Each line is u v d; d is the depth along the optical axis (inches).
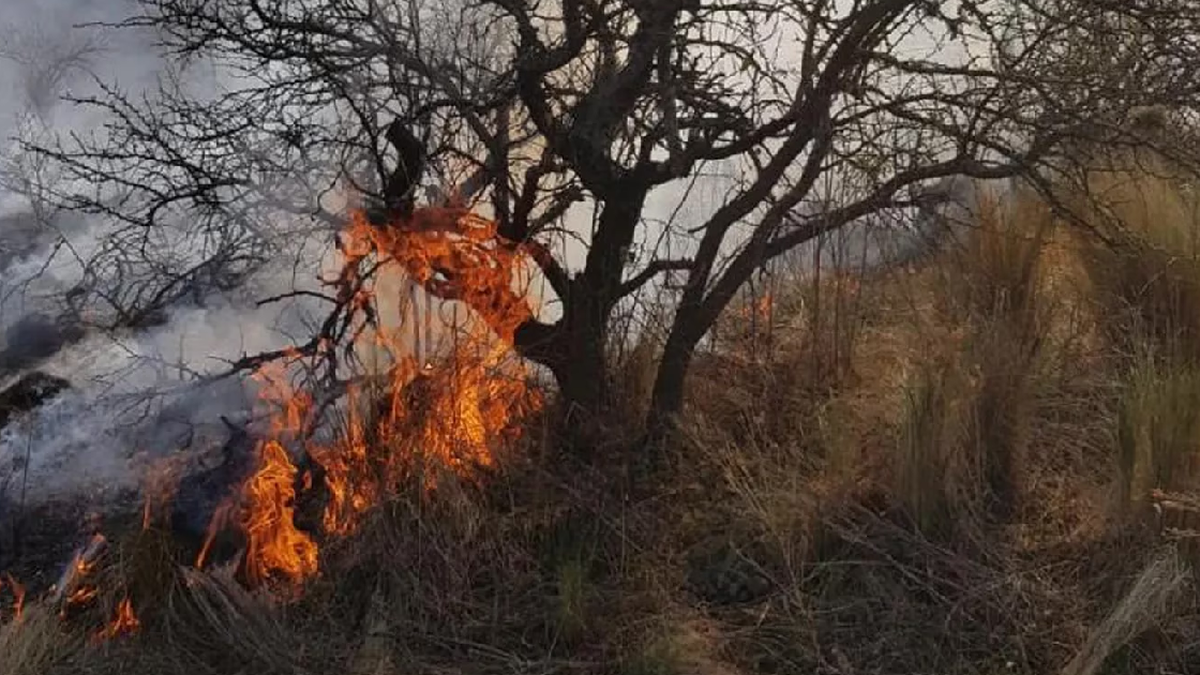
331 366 165.8
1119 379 180.5
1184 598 140.6
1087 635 141.3
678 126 157.8
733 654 143.0
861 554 154.9
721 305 169.3
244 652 143.4
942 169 163.5
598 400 172.2
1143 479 153.8
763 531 157.2
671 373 171.8
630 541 158.2
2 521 166.9
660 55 153.4
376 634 144.9
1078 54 163.3
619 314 175.5
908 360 180.5
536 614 148.9
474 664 142.6
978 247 198.7
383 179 159.3
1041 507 162.4
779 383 183.5
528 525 159.5
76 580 154.5
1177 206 197.3
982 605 145.8
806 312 196.9
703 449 166.7
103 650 145.6
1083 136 159.9
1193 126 177.2
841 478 162.2
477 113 156.3
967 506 158.2
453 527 155.6
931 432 160.1
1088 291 200.5
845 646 143.3
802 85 154.9
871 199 165.8
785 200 163.5
